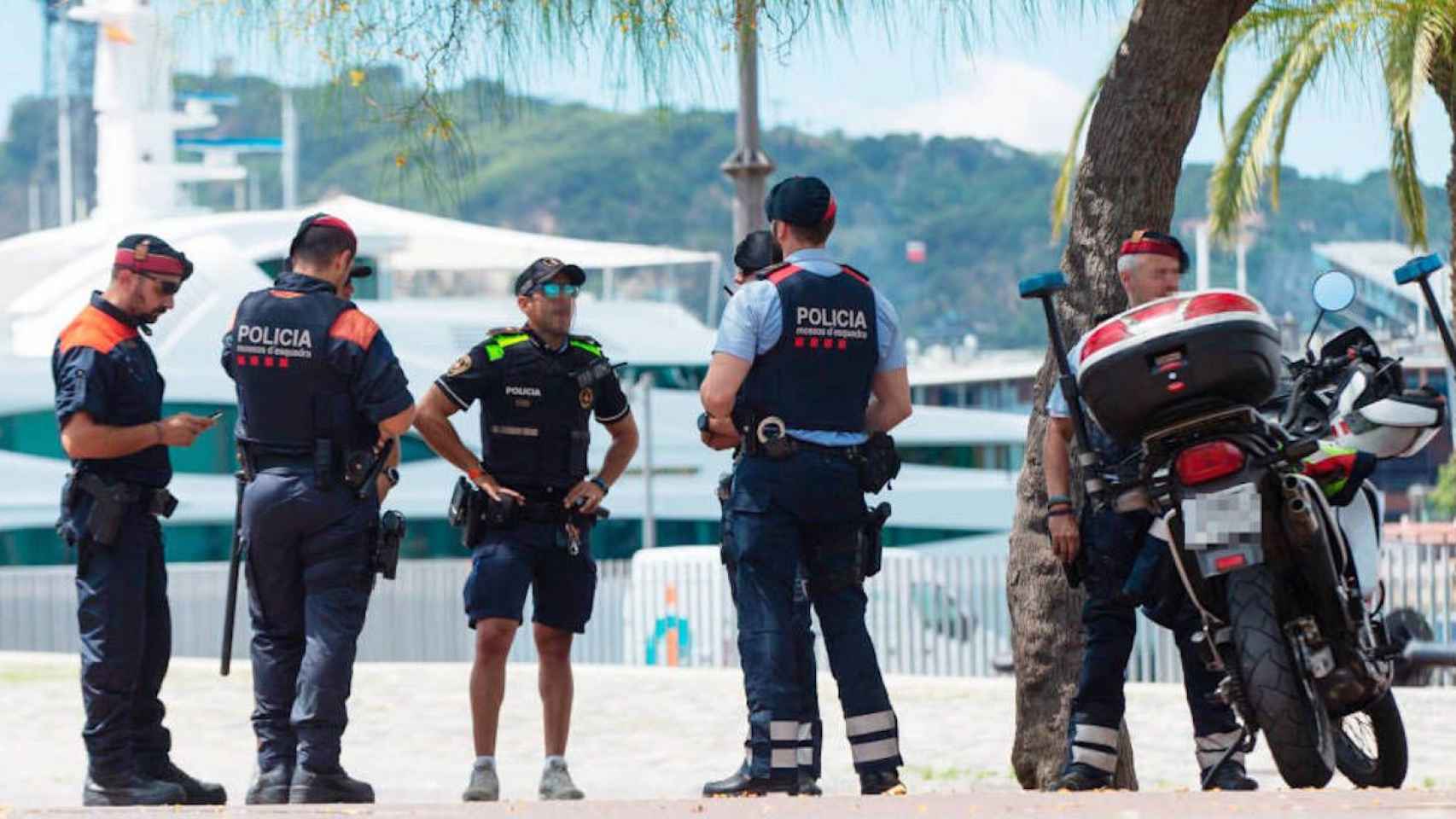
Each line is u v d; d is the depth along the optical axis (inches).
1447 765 1231.5
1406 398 744.3
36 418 4859.7
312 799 844.0
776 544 794.2
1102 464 783.1
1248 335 690.2
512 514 943.7
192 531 4852.4
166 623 906.1
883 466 810.2
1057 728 1000.9
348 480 866.1
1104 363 702.5
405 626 3560.5
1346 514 751.7
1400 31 1688.0
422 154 919.7
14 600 3708.2
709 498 5383.9
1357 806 539.2
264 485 862.5
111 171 6087.6
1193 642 782.5
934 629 3080.7
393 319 4901.6
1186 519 690.2
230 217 5300.2
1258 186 2625.5
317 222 885.2
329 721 853.2
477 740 949.8
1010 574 1022.4
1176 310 698.8
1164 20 989.2
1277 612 696.4
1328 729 697.6
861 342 807.1
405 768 1396.4
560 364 953.5
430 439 943.0
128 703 868.6
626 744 1526.8
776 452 792.3
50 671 2161.7
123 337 865.5
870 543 815.1
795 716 791.1
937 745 1448.1
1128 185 996.6
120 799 862.5
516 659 3585.1
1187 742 1407.5
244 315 871.7
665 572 3383.4
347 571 866.1
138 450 862.5
